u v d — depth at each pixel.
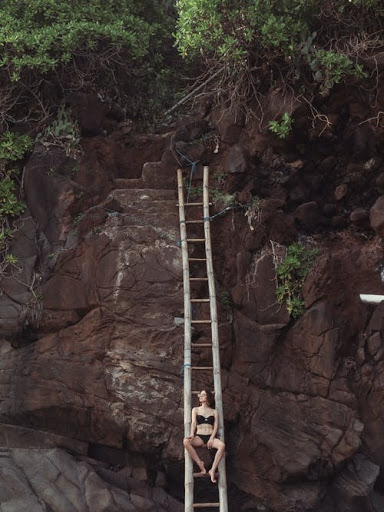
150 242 9.13
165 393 8.66
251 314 9.00
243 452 8.84
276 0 9.30
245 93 9.79
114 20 11.04
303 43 9.12
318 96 9.39
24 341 9.43
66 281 9.20
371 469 8.50
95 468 8.88
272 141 9.69
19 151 10.02
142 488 8.88
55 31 10.16
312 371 8.64
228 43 9.27
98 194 9.95
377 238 9.22
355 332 8.83
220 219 9.59
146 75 11.62
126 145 10.69
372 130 9.43
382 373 8.59
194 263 9.39
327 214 9.68
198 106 11.37
